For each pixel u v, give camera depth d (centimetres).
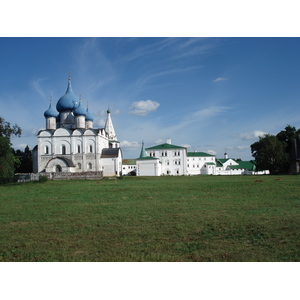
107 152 8888
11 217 1897
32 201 2672
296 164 7469
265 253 1116
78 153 8675
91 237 1380
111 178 6450
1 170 4891
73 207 2256
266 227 1454
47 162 8538
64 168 8244
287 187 3284
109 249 1202
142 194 3020
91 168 8594
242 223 1566
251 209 1981
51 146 8794
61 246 1253
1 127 5791
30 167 10044
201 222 1628
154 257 1098
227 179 5312
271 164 7856
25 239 1371
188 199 2559
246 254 1112
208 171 12825
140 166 9875
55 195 3122
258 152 8106
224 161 13675
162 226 1555
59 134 8781
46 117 9256
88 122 9425
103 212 2005
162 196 2814
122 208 2148
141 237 1363
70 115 9344
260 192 2925
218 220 1662
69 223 1684
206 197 2675
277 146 7725
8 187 4359
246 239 1293
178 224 1588
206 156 13088
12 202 2625
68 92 9419
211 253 1134
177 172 10981
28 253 1177
